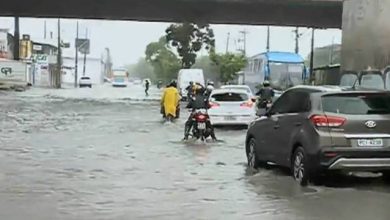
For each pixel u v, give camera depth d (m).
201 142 19.38
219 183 11.61
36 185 11.13
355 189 10.93
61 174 12.42
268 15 45.94
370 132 10.72
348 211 9.14
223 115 24.56
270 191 10.76
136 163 14.26
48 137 20.12
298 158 11.38
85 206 9.36
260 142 13.22
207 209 9.25
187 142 19.31
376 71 20.09
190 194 10.45
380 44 19.95
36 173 12.52
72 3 43.56
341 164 10.64
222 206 9.48
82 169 13.15
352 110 10.86
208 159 15.20
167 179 12.01
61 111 33.91
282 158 12.10
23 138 19.69
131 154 16.00
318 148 10.70
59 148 17.08
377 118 10.77
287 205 9.57
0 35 73.56
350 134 10.69
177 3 42.50
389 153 10.67
